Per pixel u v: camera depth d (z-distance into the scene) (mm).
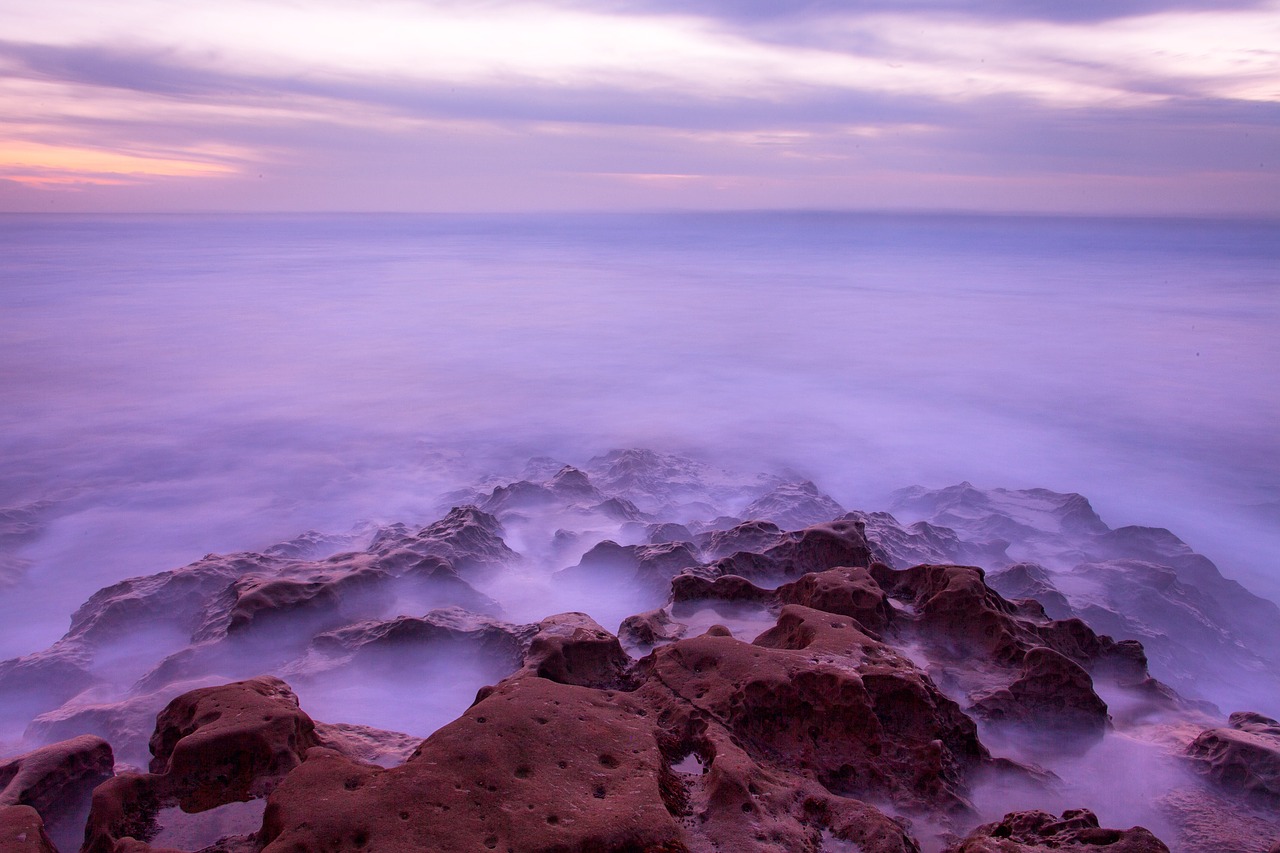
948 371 122125
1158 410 98375
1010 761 10047
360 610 17594
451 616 16828
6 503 56562
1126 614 27781
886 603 13062
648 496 42750
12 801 8789
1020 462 75812
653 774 7656
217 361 118688
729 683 9617
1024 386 111625
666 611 13852
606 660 11195
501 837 6645
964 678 11852
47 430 77812
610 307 194125
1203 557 35562
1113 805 9711
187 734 9391
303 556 28484
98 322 154000
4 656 31078
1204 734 10773
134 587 20297
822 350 138125
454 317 172375
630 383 108188
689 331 157750
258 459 67188
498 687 9797
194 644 16766
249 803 8422
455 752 7570
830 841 7594
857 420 89438
